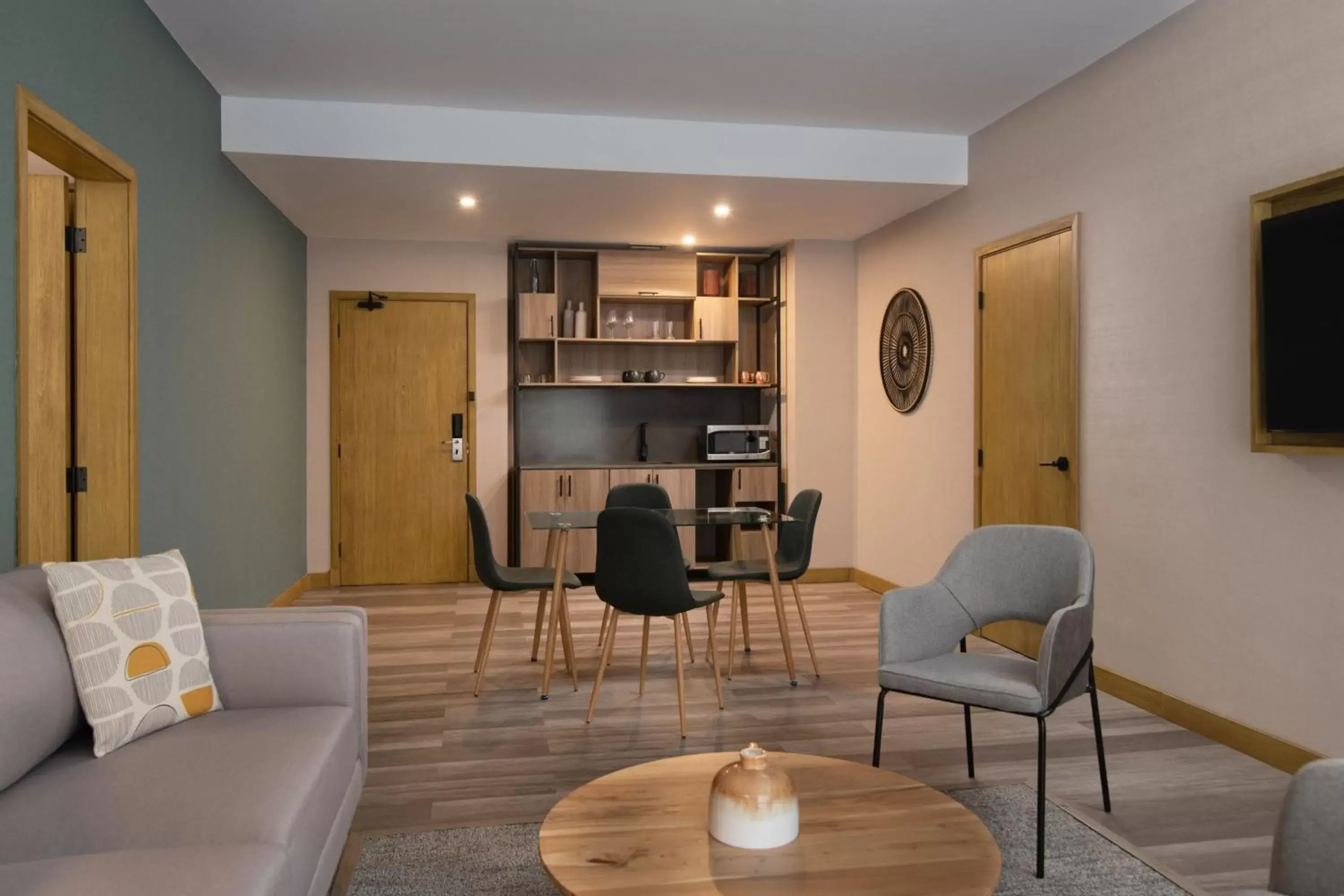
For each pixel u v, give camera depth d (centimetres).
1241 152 317
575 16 352
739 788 168
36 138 270
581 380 662
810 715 361
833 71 407
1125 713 359
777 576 411
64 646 196
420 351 659
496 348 668
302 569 627
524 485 643
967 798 278
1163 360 354
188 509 380
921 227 557
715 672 369
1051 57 392
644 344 690
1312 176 287
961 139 501
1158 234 357
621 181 489
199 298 396
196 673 218
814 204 545
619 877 154
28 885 138
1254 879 229
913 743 327
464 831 254
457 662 441
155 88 345
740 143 480
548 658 383
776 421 687
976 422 491
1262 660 308
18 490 244
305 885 170
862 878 154
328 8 343
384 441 656
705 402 712
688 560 672
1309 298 276
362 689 245
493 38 371
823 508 661
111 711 195
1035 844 247
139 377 326
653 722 352
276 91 428
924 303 552
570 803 186
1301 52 293
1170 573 350
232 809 167
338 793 208
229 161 447
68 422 317
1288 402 284
